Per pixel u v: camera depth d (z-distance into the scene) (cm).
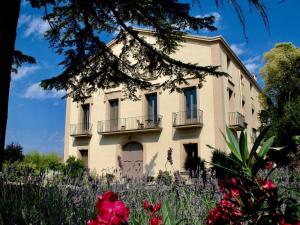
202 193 326
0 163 544
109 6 776
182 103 1823
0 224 253
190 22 758
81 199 293
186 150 1816
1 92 568
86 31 800
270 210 125
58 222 250
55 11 794
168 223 142
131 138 1956
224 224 139
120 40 900
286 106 1587
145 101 1942
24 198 291
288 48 2444
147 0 742
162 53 870
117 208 114
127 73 929
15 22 612
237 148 135
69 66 847
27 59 906
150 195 342
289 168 392
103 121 2066
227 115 1816
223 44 1856
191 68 838
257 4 555
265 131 127
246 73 2303
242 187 131
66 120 2205
